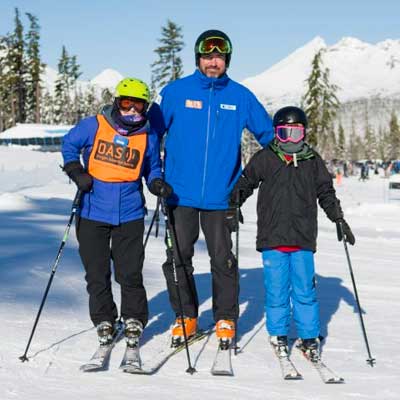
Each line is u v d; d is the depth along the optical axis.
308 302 3.83
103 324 3.77
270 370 3.61
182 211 4.20
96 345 3.83
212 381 3.36
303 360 3.84
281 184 3.84
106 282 3.86
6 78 63.62
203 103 4.24
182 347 3.98
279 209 3.82
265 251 3.89
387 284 6.45
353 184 39.75
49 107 78.69
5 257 6.37
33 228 8.84
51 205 12.65
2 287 5.05
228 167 4.23
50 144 52.59
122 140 3.84
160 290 5.52
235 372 3.55
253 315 4.93
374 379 3.46
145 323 3.89
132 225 3.86
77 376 3.32
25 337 3.85
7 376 3.21
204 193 4.15
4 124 67.69
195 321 4.18
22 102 66.50
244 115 4.33
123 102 3.79
